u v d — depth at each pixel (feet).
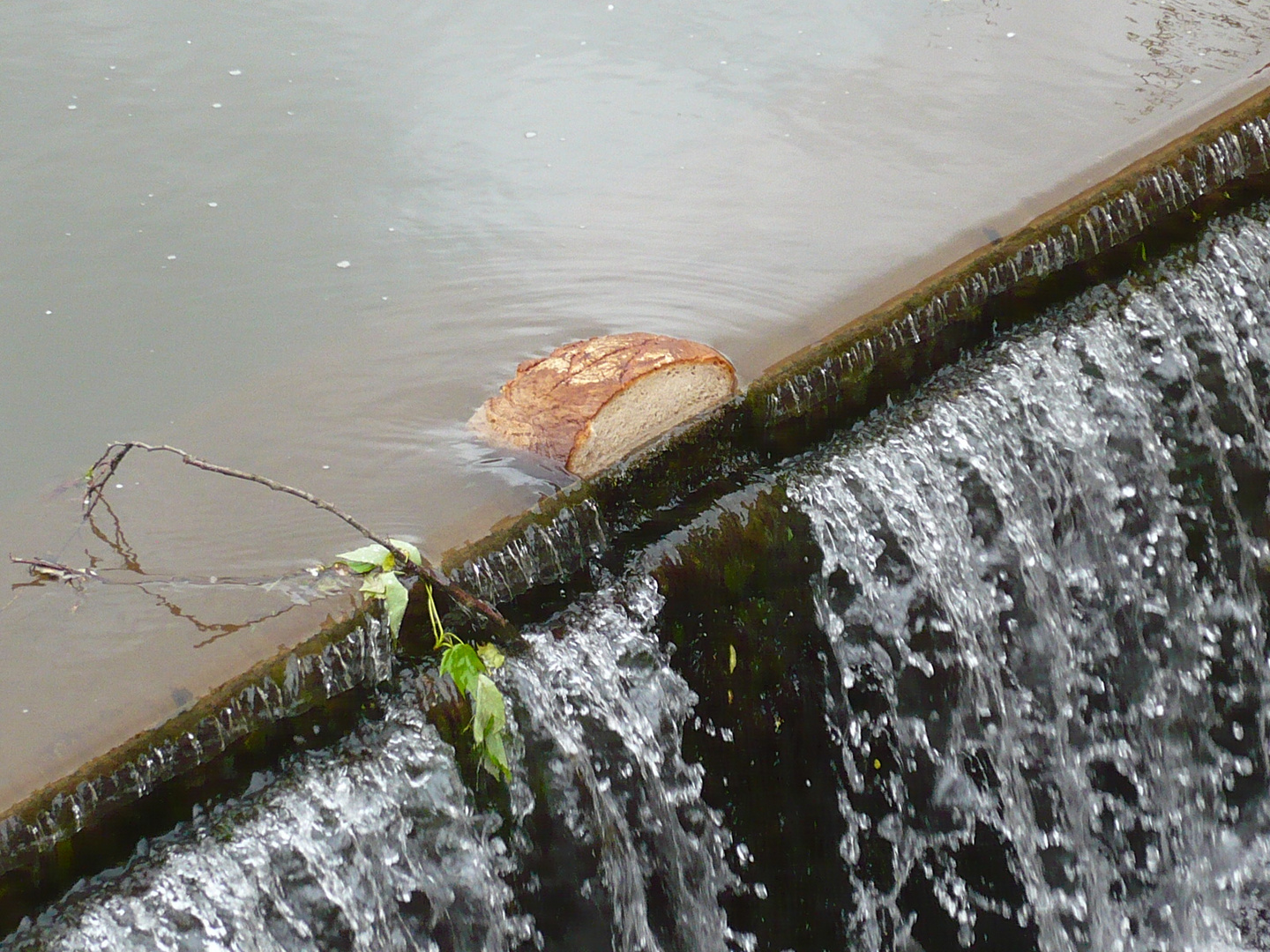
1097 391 13.10
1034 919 13.00
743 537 12.33
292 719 11.77
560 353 12.47
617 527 12.27
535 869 11.94
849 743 12.53
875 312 12.82
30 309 13.15
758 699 12.34
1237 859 13.57
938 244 13.15
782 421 12.57
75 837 11.53
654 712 12.12
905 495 12.60
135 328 13.07
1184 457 13.34
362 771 11.74
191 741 11.64
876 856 12.64
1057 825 13.05
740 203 13.50
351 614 11.87
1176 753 13.42
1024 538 12.85
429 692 11.87
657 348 12.41
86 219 13.61
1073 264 13.23
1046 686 12.94
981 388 12.87
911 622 12.59
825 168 13.66
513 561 12.09
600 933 12.05
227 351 12.94
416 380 12.73
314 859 11.64
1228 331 13.46
